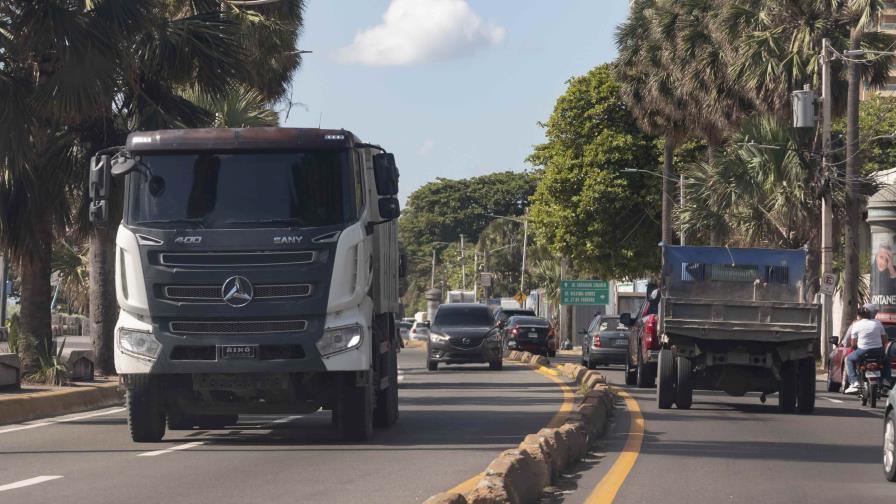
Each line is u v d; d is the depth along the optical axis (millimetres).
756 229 62031
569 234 89688
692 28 66500
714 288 33000
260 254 20938
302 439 22938
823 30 58688
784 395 31781
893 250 50562
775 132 59188
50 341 34062
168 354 20969
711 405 34156
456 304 57438
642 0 77688
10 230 31750
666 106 74938
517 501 13945
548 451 16875
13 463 19078
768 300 32812
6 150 29625
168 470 18125
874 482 17859
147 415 21953
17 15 29828
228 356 20859
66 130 33188
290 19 48469
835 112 61844
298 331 20891
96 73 29797
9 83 29703
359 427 22109
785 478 18062
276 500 15094
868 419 29922
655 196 87188
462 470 18125
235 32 34250
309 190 21250
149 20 31188
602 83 88875
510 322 79312
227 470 18125
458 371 54719
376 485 16453
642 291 109812
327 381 21812
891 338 43344
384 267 24453
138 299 21078
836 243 67875
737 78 61812
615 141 87250
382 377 24016
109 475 17547
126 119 33844
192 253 20984
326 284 20953
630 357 43406
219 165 21344
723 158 61219
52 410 29266
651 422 27484
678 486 16984
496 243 170000
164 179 21391
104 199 21891
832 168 55094
